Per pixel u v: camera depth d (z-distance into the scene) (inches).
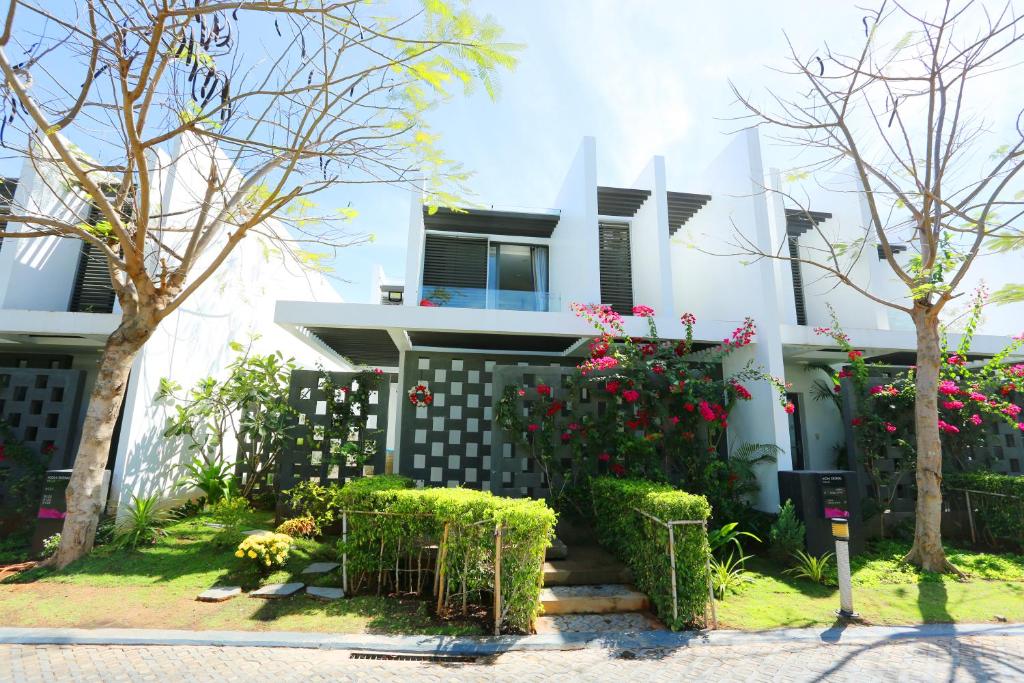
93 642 141.8
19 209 250.7
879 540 270.7
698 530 171.3
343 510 192.5
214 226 246.8
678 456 277.6
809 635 159.0
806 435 397.4
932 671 134.3
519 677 128.6
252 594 178.2
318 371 286.2
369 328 309.4
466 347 379.6
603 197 389.1
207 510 290.8
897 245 409.4
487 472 340.8
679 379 282.2
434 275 448.5
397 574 185.0
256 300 416.5
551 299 367.2
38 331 273.7
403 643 145.7
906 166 238.5
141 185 194.5
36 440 261.7
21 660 130.6
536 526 162.4
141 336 221.6
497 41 131.1
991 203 215.8
